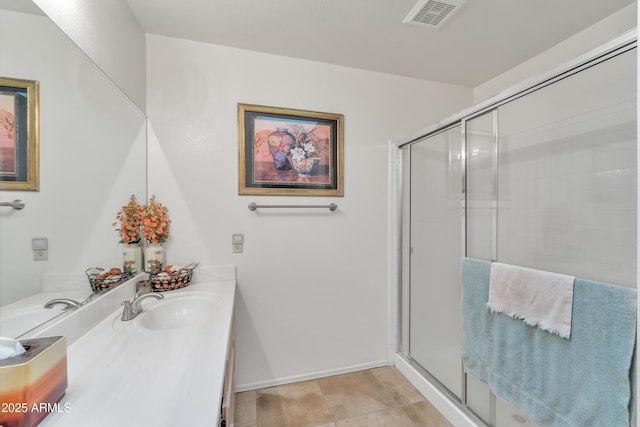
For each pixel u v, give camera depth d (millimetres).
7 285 791
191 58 1746
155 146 1688
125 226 1439
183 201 1734
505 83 2148
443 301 1811
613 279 1126
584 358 988
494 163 1517
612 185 1127
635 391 865
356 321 2104
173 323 1344
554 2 1435
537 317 1143
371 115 2121
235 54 1820
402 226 2166
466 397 1585
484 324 1417
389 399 1802
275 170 1894
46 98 938
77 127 1095
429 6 1461
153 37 1687
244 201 1837
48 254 938
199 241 1763
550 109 1334
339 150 2031
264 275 1891
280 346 1937
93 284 1170
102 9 1209
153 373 771
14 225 818
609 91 1113
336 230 2041
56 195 983
